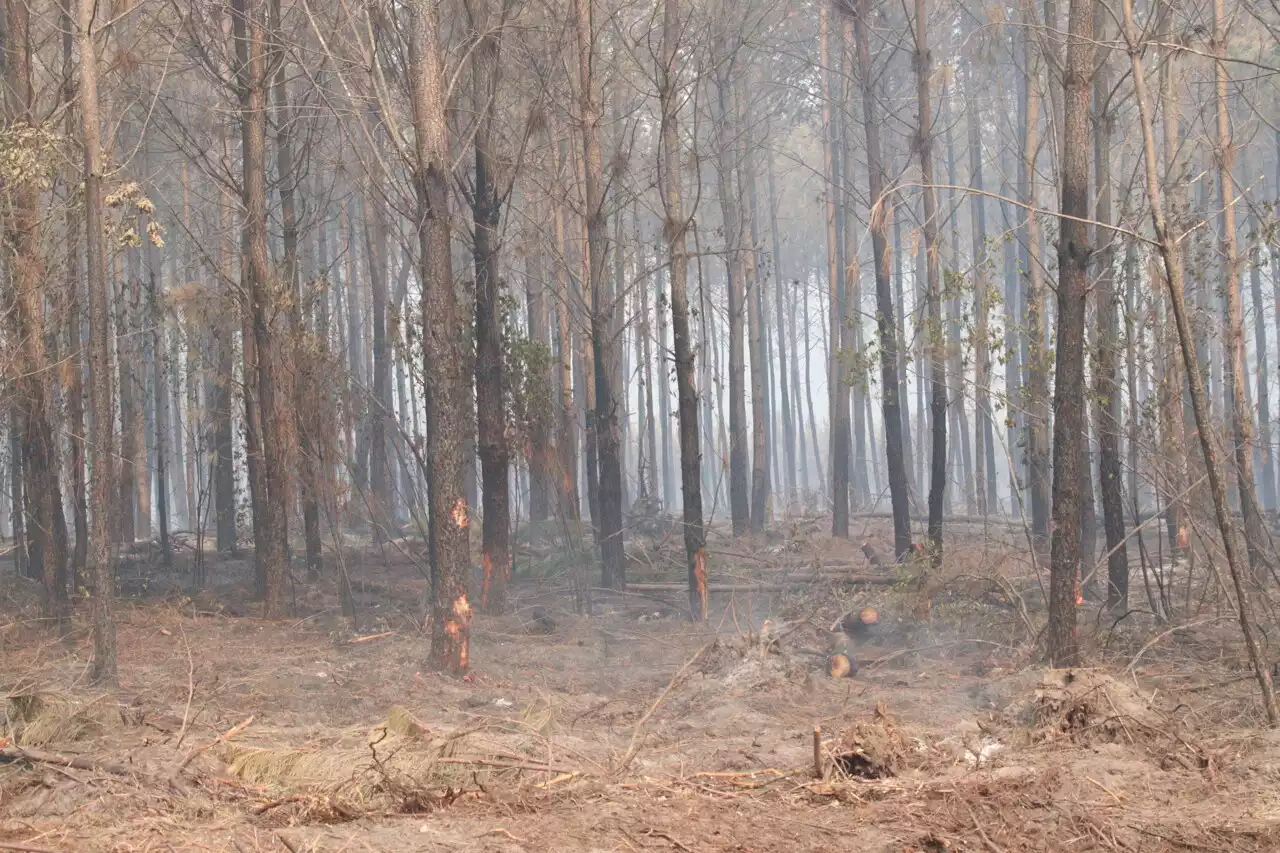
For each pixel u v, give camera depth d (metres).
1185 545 16.86
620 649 13.09
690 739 8.44
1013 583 14.65
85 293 15.64
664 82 15.36
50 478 14.55
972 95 29.39
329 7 15.34
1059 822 6.05
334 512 15.72
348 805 6.15
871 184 18.77
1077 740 7.80
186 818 5.96
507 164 16.47
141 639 13.39
